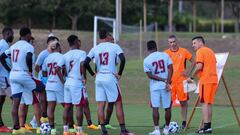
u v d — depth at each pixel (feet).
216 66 121.29
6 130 119.24
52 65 113.29
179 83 124.26
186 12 634.02
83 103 110.01
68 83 109.70
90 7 399.44
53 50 114.62
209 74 115.96
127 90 210.38
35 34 221.46
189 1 613.11
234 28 585.63
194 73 117.50
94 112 161.68
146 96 203.21
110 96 107.96
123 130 109.19
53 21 414.21
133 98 200.34
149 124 134.92
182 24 536.42
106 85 107.65
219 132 120.67
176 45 124.88
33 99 116.67
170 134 116.78
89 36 277.64
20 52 113.50
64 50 186.60
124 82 217.97
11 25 404.16
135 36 350.23
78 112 109.91
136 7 441.68
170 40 124.67
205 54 116.26
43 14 414.82
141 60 271.49
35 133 116.57
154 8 508.12
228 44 348.38
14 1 393.91
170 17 445.78
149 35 363.35
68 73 110.42
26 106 117.60
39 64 118.93
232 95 201.46
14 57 113.91
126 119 145.18
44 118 123.24
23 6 393.70
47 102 118.21
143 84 216.13
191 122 139.44
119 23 319.88
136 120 143.13
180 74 124.36
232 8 564.30
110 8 407.23
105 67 107.96
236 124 135.74
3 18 398.01
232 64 236.84
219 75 125.49
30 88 115.65
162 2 511.40
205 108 116.88
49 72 113.91
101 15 413.39
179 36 368.68
